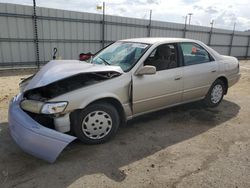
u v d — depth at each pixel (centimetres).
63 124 309
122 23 1326
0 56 1001
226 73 520
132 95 364
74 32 1169
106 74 350
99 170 287
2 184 258
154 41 420
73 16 1145
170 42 430
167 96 414
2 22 973
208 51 493
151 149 340
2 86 719
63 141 284
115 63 398
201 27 1794
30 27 1042
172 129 411
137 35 1416
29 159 308
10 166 292
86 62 406
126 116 372
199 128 418
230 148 347
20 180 266
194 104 547
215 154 329
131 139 371
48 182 263
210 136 386
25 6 1009
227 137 384
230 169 292
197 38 1803
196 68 455
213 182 267
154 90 390
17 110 320
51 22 1090
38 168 289
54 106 298
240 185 262
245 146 354
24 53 1055
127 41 453
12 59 1030
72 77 339
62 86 340
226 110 517
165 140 370
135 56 392
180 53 436
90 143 345
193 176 277
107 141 360
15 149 332
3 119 441
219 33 1958
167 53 417
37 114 313
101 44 1277
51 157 286
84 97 319
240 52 2227
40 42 1084
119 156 320
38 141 283
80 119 328
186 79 437
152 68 358
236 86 795
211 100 517
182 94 441
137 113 387
